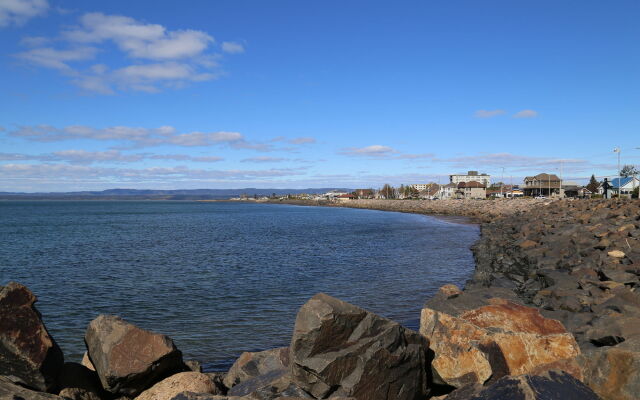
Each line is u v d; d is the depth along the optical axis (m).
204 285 24.30
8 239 52.88
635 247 21.50
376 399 7.78
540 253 27.64
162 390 8.49
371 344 7.94
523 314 9.64
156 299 21.11
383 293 21.55
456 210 108.00
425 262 31.86
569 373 7.21
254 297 21.31
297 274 27.42
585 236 28.20
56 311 19.12
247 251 40.00
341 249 40.66
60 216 117.69
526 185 145.88
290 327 16.48
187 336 15.58
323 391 7.59
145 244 46.88
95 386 9.09
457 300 10.59
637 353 6.73
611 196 78.25
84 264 32.66
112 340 8.80
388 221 86.81
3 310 8.15
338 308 7.89
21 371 8.02
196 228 72.38
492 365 8.34
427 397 8.77
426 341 8.93
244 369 10.09
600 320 10.98
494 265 27.34
